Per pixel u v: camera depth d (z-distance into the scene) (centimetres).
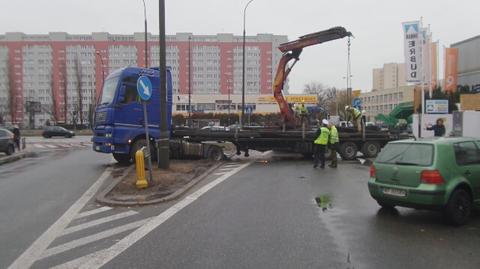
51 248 598
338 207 852
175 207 859
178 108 9312
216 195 994
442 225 704
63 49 10531
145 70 1586
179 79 10950
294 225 708
